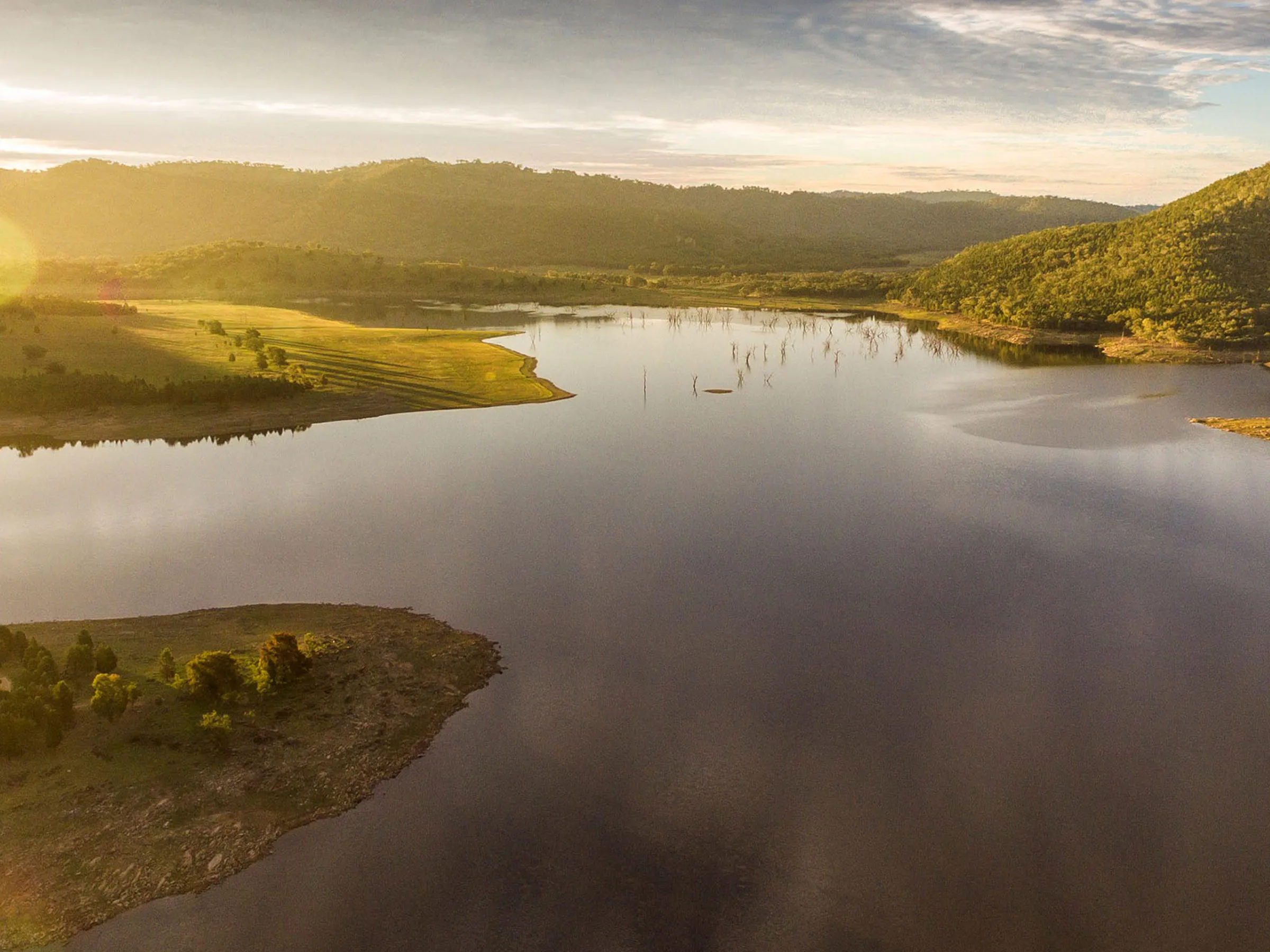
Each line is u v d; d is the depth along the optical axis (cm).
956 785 4791
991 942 3784
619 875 4144
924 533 8412
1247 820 4522
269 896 3972
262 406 13175
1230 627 6538
